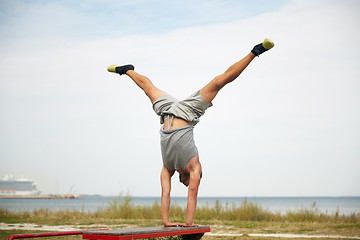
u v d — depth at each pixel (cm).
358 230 1297
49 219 1812
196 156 657
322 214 1792
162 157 675
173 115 659
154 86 709
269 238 1082
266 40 606
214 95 654
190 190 651
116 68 734
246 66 627
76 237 1117
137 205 2059
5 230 1252
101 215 1958
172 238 664
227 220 1788
